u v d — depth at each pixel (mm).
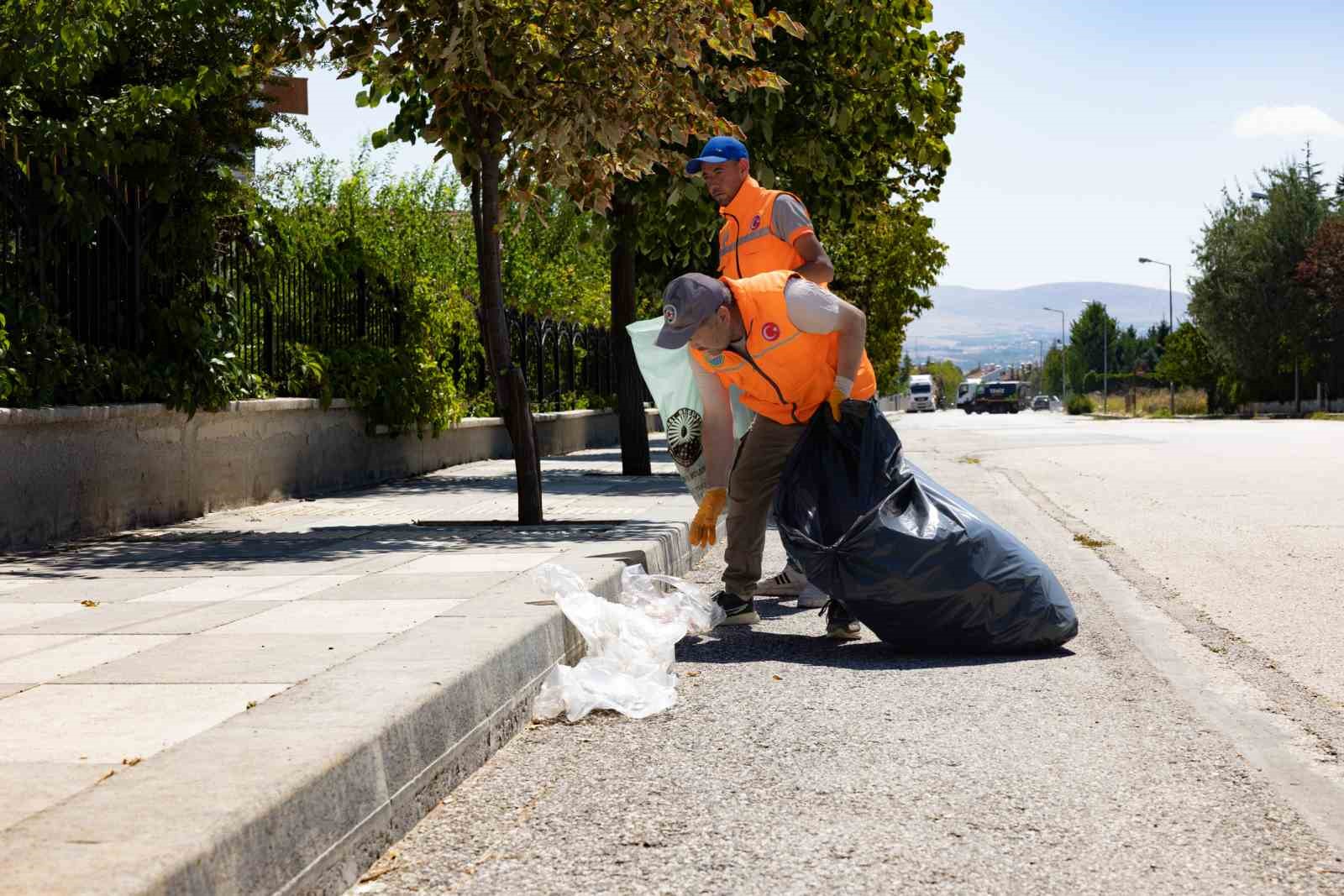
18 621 4664
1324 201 54875
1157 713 4203
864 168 13969
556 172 8344
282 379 11789
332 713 3016
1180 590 6926
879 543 5121
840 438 5395
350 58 8164
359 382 12789
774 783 3408
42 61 7422
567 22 8016
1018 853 2859
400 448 14352
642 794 3312
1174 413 62344
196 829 2162
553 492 11930
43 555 7203
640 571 6070
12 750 2773
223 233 10477
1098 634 5676
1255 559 8117
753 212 5770
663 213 12906
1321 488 13445
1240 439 26062
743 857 2836
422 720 3164
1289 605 6414
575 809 3197
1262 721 4094
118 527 8547
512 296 26453
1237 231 55156
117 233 9000
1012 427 39031
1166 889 2650
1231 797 3287
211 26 8711
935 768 3551
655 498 11047
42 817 2229
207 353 9578
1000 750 3736
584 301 27500
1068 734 3928
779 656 5215
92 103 8391
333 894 2574
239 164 9781
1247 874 2736
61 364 8070
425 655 3742
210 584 5723
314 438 11977
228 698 3273
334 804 2609
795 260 5656
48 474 7770
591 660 4461
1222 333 55594
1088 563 8070
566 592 4820
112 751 2762
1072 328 119875
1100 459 19281
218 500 10039
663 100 8094
